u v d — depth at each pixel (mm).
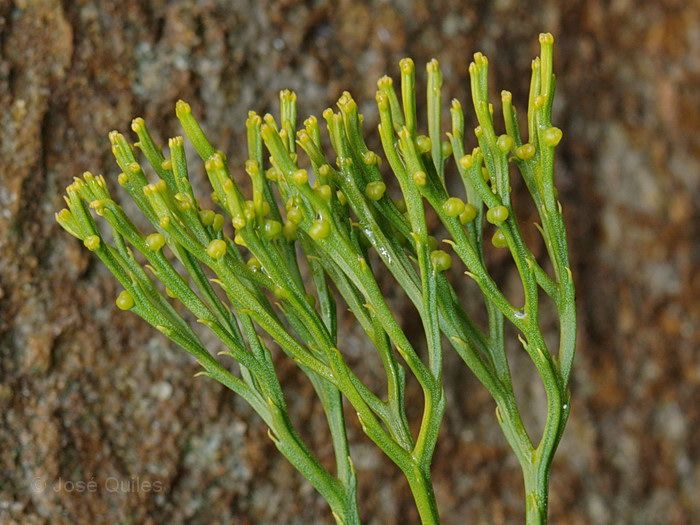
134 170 200
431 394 200
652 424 328
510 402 207
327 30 281
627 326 327
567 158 318
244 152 272
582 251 320
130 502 263
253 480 274
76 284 261
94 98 262
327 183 200
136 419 265
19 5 257
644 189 332
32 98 257
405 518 285
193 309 200
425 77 286
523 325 199
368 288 197
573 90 318
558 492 313
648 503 324
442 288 206
